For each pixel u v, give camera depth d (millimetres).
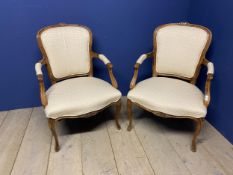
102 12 2113
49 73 1948
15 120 2160
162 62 2047
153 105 1697
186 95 1717
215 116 2012
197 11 2127
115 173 1594
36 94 2320
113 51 2303
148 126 2074
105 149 1802
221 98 1901
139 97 1761
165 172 1601
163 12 2227
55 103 1650
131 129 2025
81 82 1898
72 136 1943
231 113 1805
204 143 1865
